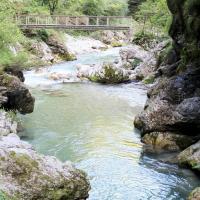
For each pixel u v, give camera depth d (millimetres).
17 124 16469
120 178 11930
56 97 22969
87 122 17938
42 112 19359
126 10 62031
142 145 14945
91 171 12430
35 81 27875
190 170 12445
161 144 14602
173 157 13531
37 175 9055
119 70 27938
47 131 16359
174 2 18812
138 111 20188
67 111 19797
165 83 16375
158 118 15203
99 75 28016
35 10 44438
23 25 37531
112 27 41531
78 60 39656
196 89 15477
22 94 18094
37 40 38688
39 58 35625
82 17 46688
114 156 13773
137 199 10594
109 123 17875
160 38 37844
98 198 10531
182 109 14508
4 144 10211
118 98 23141
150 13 42125
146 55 32688
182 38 19016
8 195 8227
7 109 17750
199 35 16734
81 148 14539
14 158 9188
